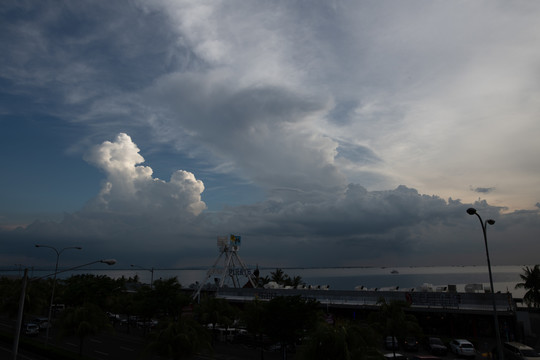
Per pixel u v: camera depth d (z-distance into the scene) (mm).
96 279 74188
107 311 77125
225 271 84812
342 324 23656
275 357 42594
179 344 29469
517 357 31203
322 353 21734
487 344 43125
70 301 68562
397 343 42906
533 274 58312
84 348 48188
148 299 55500
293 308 35281
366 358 22125
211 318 51906
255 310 39844
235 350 46812
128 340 55250
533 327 48188
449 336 47500
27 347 46312
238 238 88312
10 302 56750
